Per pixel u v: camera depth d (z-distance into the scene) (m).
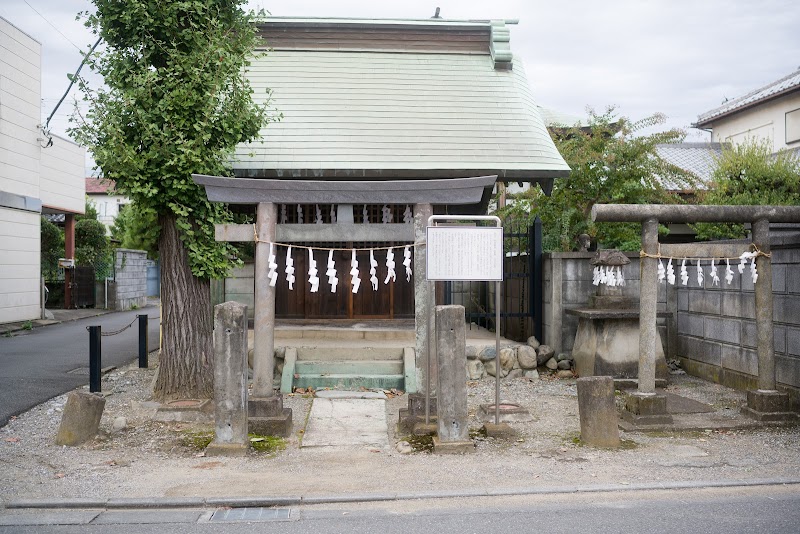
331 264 7.79
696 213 7.86
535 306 11.69
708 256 8.01
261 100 11.45
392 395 9.66
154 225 9.02
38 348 14.20
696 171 23.75
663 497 5.41
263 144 10.56
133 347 14.71
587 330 10.61
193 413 8.03
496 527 4.76
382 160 10.39
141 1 8.29
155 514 5.11
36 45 19.23
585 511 5.07
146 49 8.48
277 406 7.54
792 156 20.17
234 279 12.61
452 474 6.03
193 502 5.27
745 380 9.73
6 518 5.00
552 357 11.17
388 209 10.20
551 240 14.74
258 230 7.60
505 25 13.27
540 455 6.65
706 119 26.55
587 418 7.05
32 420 8.00
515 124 11.45
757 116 24.16
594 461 6.41
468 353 10.88
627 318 10.30
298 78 12.09
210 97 8.24
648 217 7.84
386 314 12.98
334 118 11.21
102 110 8.33
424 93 12.00
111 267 26.27
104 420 7.98
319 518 5.00
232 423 6.74
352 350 10.64
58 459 6.48
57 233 24.83
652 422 7.61
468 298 14.99
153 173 8.27
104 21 8.37
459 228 7.13
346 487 5.65
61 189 22.95
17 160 18.34
